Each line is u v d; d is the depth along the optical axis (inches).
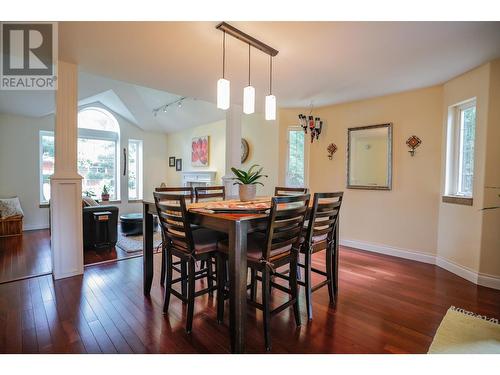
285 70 110.5
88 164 253.0
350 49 91.6
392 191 144.6
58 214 107.2
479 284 105.3
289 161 177.9
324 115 169.3
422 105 134.0
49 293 94.6
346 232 162.6
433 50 92.3
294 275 77.4
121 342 67.7
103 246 149.9
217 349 65.6
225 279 86.4
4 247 155.2
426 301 91.4
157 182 293.9
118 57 99.0
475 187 108.4
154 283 104.7
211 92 140.3
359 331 73.7
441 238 127.6
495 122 101.8
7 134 202.7
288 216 69.9
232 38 84.6
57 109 104.2
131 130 273.0
